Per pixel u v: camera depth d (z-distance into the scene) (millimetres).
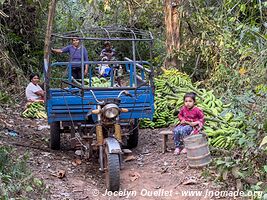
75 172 5984
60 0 13031
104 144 5566
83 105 6285
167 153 6648
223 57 9453
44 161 6195
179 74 10133
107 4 12156
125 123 6398
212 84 9695
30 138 7500
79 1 13180
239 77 7766
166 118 8430
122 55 14016
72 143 6469
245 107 6594
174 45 11047
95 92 6469
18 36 11586
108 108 5477
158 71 11391
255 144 5312
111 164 5297
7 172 5234
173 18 11000
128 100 6391
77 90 6559
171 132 6566
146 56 13922
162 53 12820
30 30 11953
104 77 10188
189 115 6488
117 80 8914
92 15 13406
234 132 6359
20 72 10398
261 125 5324
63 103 6301
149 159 6488
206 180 5523
